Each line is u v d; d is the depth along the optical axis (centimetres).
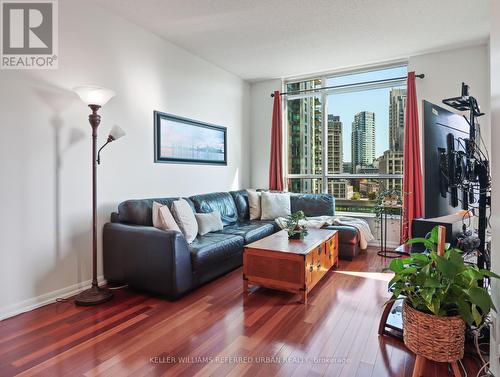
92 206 289
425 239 179
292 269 258
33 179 248
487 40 378
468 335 183
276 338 200
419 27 344
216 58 436
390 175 464
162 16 318
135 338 200
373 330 210
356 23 334
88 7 288
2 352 184
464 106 212
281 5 298
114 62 313
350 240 379
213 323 220
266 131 545
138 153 341
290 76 519
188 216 325
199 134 432
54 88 262
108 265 294
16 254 237
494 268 151
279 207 462
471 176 195
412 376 157
